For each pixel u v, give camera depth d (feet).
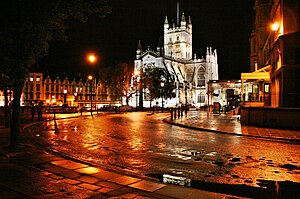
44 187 21.66
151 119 114.52
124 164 30.71
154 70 289.12
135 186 21.93
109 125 82.17
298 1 85.87
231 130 63.93
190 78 411.54
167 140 49.39
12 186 21.86
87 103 333.01
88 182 22.94
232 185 23.43
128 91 283.38
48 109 169.68
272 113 69.21
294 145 44.55
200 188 22.63
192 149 40.19
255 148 41.34
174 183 23.95
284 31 86.94
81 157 34.19
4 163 29.48
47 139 49.70
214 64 416.67
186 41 434.30
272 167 29.55
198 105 399.85
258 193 21.45
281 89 81.66
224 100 244.01
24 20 31.35
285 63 80.43
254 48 172.45
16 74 32.91
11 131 36.91
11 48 32.68
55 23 37.19
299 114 64.75
